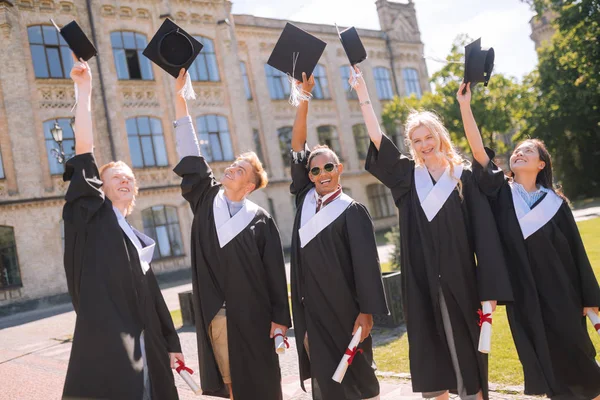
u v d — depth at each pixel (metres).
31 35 20.11
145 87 22.58
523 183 3.80
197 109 23.94
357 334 3.43
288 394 4.95
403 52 35.31
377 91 33.62
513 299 3.27
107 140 21.39
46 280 19.00
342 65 32.12
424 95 30.86
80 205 3.21
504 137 42.50
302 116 4.07
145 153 22.20
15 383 6.69
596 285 3.59
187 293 9.87
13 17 19.62
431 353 3.37
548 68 33.94
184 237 22.39
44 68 20.20
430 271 3.40
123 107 21.91
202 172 4.03
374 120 3.74
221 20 25.05
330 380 3.52
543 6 31.73
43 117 19.91
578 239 3.65
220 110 24.64
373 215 31.62
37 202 19.11
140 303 3.25
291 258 3.86
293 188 4.12
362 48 3.76
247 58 27.95
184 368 3.43
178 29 3.78
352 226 3.65
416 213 3.51
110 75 21.75
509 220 3.63
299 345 3.73
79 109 3.30
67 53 20.78
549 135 34.28
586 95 31.78
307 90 3.98
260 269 3.92
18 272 18.61
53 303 18.56
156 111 22.72
